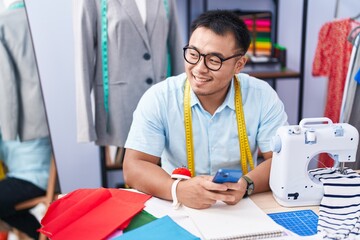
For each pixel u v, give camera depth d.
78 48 1.91
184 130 1.37
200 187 1.12
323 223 1.06
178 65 2.09
